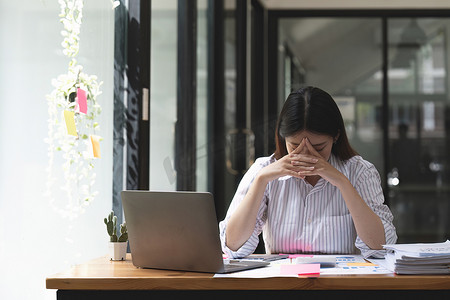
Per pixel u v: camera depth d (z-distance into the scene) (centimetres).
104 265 192
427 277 162
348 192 202
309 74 583
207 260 173
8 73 211
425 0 571
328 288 163
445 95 577
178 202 174
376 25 581
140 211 182
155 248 181
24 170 219
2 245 206
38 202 227
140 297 169
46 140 228
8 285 209
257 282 164
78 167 241
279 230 219
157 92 338
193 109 417
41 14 229
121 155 289
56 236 236
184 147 398
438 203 575
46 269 230
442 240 572
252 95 558
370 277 163
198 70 435
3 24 209
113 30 282
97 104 253
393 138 580
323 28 584
